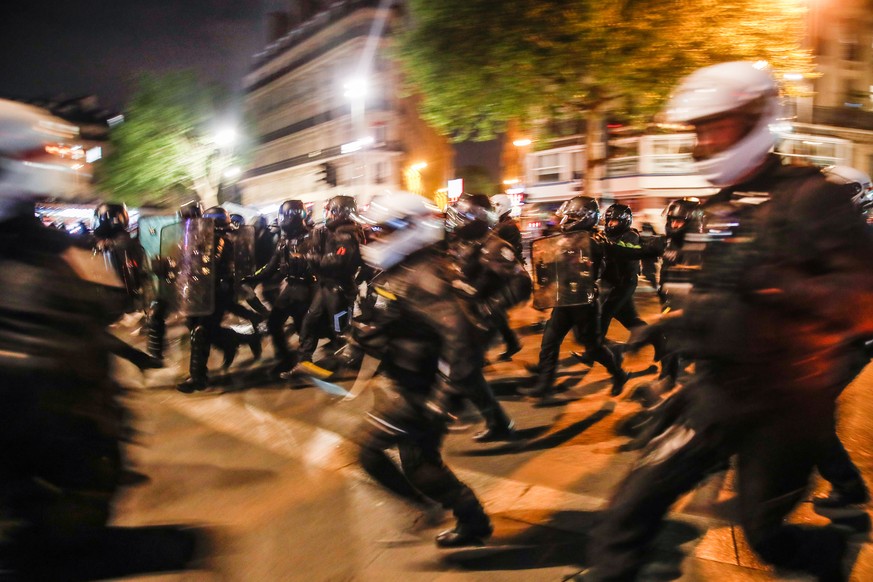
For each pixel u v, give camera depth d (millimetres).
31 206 1887
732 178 2123
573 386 6535
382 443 3152
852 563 3080
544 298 5688
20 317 1767
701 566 3117
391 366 3148
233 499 4000
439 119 13602
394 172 42469
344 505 3887
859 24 30359
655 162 26969
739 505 2227
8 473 1819
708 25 10742
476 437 4945
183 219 6863
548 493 4004
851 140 31141
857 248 1938
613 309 6246
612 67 11086
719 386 2152
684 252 2270
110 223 7484
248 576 3109
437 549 3354
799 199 1975
